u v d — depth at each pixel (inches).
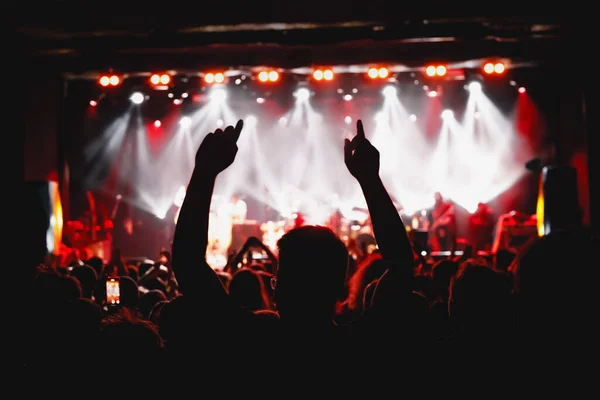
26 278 104.9
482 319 82.4
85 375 74.7
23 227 113.3
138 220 673.0
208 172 76.0
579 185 518.9
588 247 67.4
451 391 77.8
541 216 458.0
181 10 443.5
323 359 70.8
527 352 73.1
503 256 229.1
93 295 175.3
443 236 607.2
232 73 517.3
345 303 153.5
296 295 71.1
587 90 462.6
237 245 611.2
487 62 493.0
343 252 72.7
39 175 520.7
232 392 71.4
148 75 519.8
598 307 67.0
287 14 441.1
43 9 439.5
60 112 553.6
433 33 452.8
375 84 541.3
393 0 435.5
